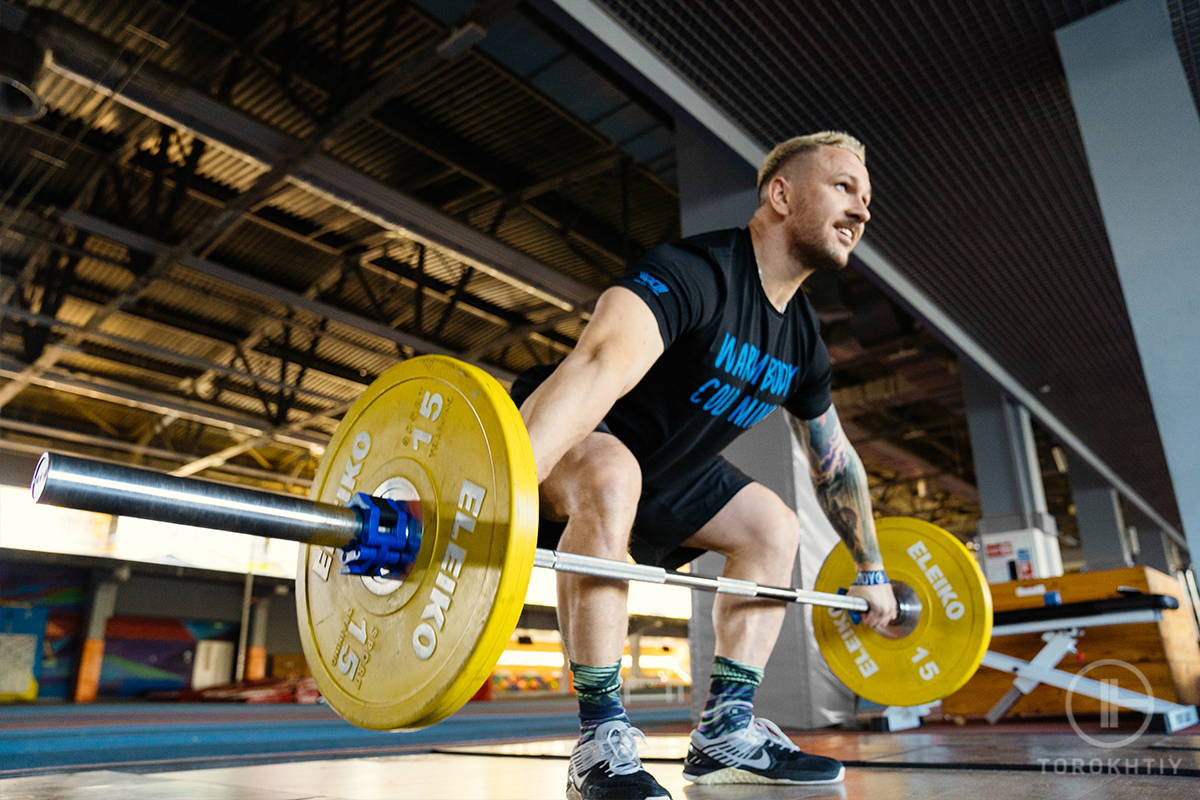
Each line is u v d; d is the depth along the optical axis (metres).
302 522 0.68
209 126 4.28
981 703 3.18
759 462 3.46
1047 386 6.31
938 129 3.47
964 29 2.96
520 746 2.19
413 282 6.78
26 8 3.74
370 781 1.35
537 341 7.95
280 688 10.85
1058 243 4.34
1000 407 6.11
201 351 8.09
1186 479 2.44
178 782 1.34
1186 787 1.08
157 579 13.43
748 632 1.33
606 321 1.03
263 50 4.49
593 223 6.10
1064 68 2.95
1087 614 2.87
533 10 3.92
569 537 1.03
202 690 11.62
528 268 5.55
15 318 7.04
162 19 4.14
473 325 7.59
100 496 0.57
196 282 6.76
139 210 5.98
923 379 7.18
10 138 5.05
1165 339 2.57
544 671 15.97
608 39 2.87
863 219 1.32
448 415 0.74
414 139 5.00
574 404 0.92
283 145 4.44
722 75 3.14
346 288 6.94
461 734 3.68
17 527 8.00
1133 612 2.79
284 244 6.31
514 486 0.65
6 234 5.82
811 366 1.41
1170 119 2.72
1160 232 2.65
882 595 1.53
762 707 3.23
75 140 4.83
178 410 7.92
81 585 12.96
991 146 3.58
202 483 0.63
